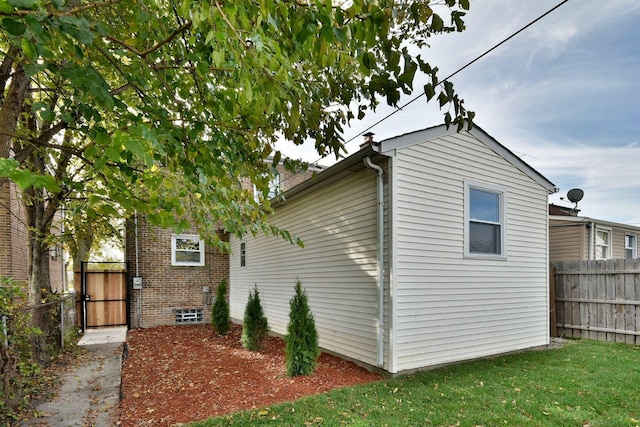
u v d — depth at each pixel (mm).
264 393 4285
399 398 4020
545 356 5984
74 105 2172
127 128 1764
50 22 1399
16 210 7672
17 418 3600
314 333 5191
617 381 4551
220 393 4320
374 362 5195
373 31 1605
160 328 9859
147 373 5281
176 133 2273
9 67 2635
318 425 3352
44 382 4715
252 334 6867
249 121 2338
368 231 5508
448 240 5605
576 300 7809
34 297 5695
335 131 2309
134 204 2023
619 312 7133
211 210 2678
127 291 9945
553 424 3359
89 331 9219
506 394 4121
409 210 5219
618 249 11883
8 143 2615
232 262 11211
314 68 2164
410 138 5285
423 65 1758
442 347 5387
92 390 4484
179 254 10781
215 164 2541
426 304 5273
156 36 2330
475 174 6031
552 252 11406
